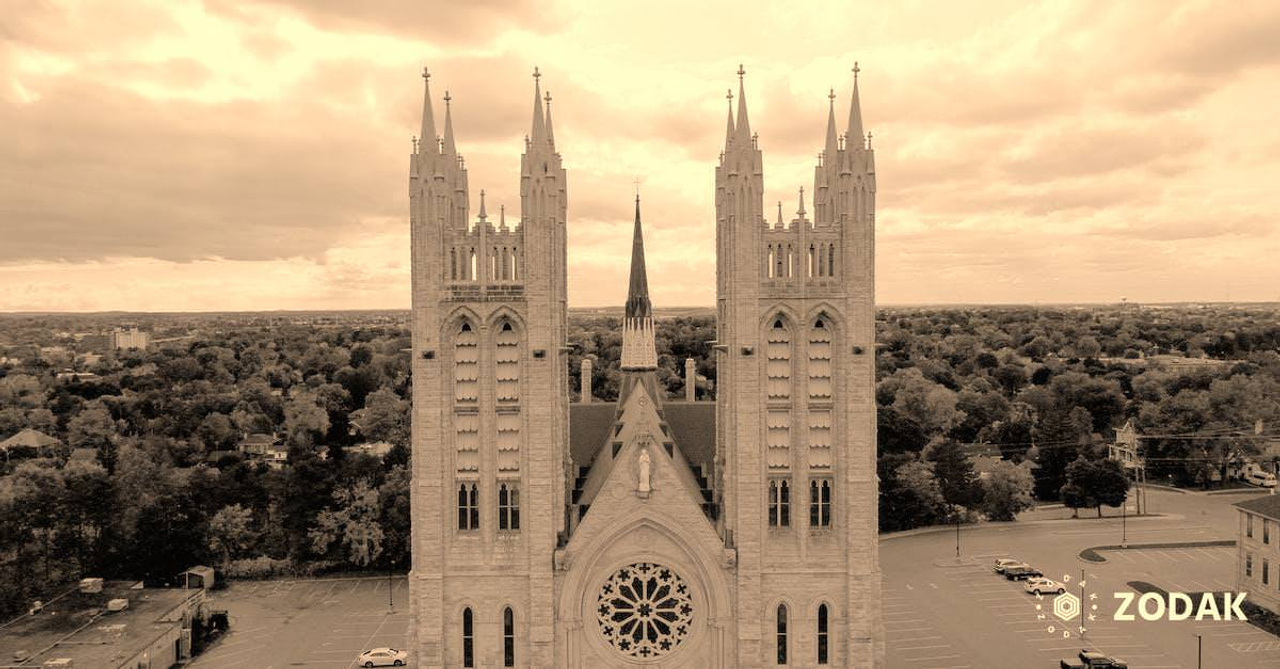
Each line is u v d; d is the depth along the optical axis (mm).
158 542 127312
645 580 66312
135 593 110250
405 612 118375
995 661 97250
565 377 74250
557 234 68188
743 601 65750
